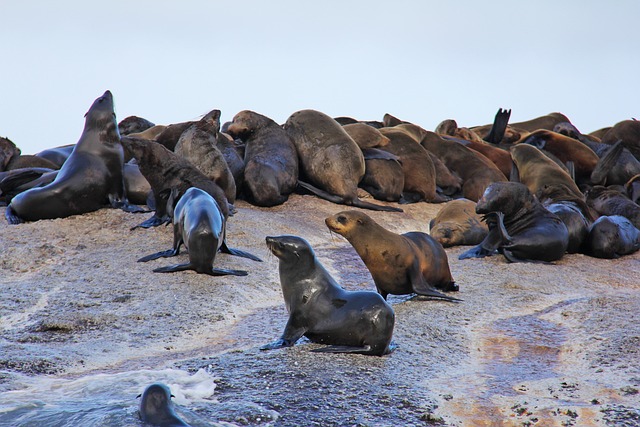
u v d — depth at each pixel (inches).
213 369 904.3
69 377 903.7
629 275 1712.6
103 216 1859.0
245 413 757.3
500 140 3555.6
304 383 855.7
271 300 1333.7
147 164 1786.4
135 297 1283.2
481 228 2000.5
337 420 757.3
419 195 2628.0
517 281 1533.0
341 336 991.0
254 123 2480.3
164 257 1531.7
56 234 1728.6
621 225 1978.3
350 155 2420.0
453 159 2886.3
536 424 783.1
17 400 786.2
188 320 1165.1
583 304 1325.0
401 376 909.8
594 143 3518.7
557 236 1792.6
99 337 1083.9
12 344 1035.9
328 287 1019.3
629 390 884.6
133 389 821.2
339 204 2422.5
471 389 885.8
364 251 1283.2
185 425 693.9
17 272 1492.4
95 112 1914.4
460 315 1256.2
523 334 1165.1
